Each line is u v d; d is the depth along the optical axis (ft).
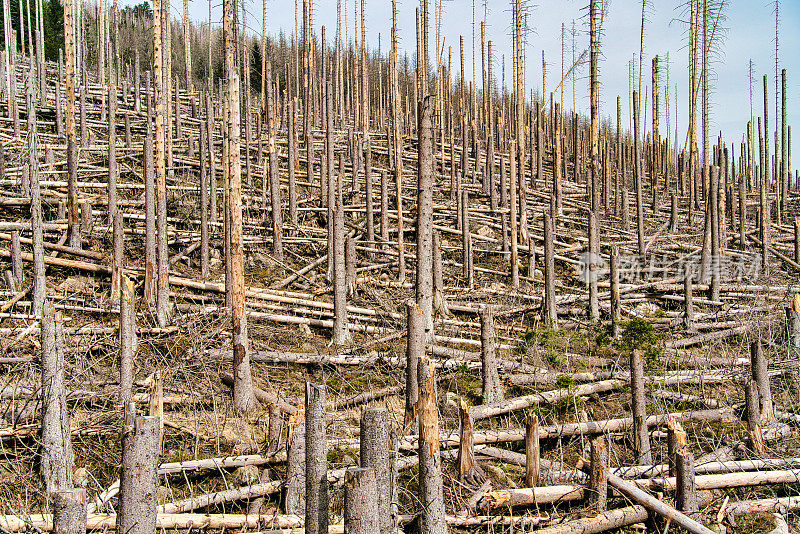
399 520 22.41
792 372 37.88
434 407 20.89
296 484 23.24
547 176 101.55
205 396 32.42
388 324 45.19
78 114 79.87
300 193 72.95
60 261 43.21
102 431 28.14
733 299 57.52
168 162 65.62
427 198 39.14
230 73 34.30
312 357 37.81
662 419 31.99
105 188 58.44
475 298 53.26
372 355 38.47
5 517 20.86
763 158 90.27
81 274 44.78
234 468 26.68
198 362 34.27
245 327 33.12
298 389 36.04
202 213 48.93
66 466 24.59
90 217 49.47
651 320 50.85
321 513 18.80
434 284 48.16
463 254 58.29
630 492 23.98
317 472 18.78
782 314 48.32
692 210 88.89
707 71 77.51
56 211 51.83
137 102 89.76
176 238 52.90
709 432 32.35
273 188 57.72
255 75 147.02
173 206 59.36
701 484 25.36
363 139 95.50
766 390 32.42
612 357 41.86
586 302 52.85
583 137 126.72
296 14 112.16
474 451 28.09
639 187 66.13
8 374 30.09
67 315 39.37
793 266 67.67
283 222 63.67
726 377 38.17
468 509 24.02
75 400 29.53
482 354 33.91
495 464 28.37
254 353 37.11
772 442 31.07
